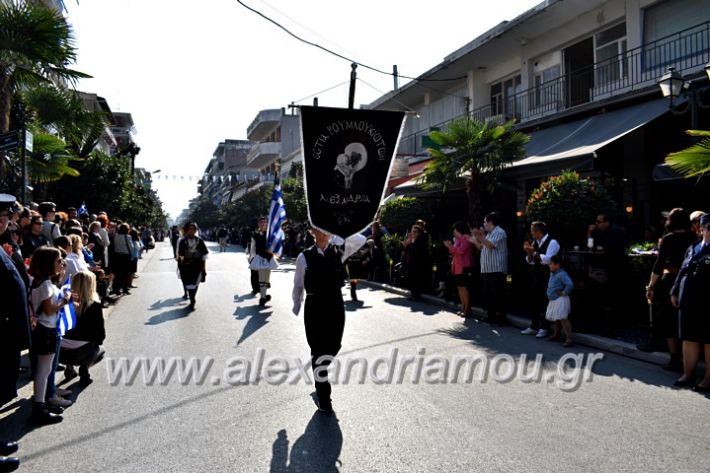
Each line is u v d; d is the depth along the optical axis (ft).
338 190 17.01
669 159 25.08
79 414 15.83
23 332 13.51
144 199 109.40
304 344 24.49
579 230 31.17
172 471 12.08
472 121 42.50
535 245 26.58
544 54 56.95
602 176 41.70
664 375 19.40
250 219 161.17
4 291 13.19
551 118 49.88
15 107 37.50
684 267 18.04
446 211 61.87
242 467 12.21
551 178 32.01
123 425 14.92
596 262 27.78
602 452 12.84
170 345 24.59
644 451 12.89
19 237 23.91
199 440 13.79
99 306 19.02
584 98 51.75
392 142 17.48
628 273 26.94
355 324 29.30
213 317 31.91
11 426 14.96
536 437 13.74
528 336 26.30
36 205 29.14
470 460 12.45
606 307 26.81
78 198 62.23
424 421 14.90
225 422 15.01
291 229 93.45
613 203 30.45
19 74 32.17
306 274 16.38
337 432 14.19
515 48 60.03
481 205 41.81
